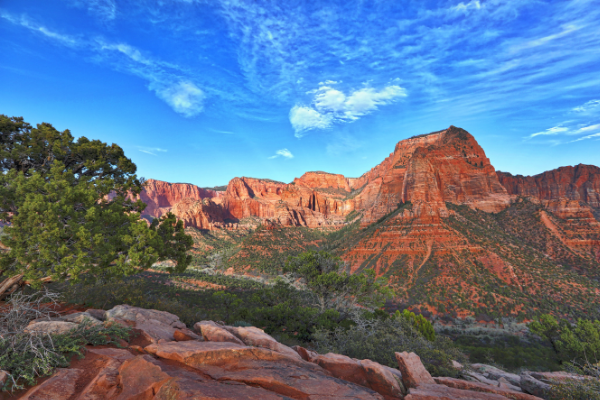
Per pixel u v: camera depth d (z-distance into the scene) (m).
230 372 6.37
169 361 6.76
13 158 18.45
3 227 11.74
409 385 7.50
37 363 5.67
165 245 16.23
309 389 5.98
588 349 35.81
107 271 13.66
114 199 17.81
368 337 15.41
